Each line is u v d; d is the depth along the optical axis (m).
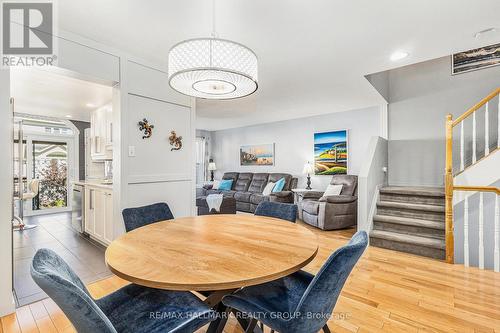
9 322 1.79
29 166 5.60
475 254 2.96
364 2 1.81
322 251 3.28
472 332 1.67
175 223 1.89
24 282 2.39
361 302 2.04
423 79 4.43
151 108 2.89
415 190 3.79
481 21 2.04
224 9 1.89
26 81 3.14
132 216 1.99
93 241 3.62
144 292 1.28
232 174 7.43
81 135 5.66
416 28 2.15
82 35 2.28
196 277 0.98
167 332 1.00
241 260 1.15
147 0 1.78
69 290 0.73
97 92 3.58
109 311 1.14
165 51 2.61
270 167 6.84
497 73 3.83
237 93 1.81
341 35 2.27
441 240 3.15
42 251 0.97
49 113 4.92
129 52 2.63
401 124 4.65
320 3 1.82
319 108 5.15
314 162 5.90
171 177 3.08
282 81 3.49
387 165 4.76
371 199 3.80
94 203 3.55
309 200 4.96
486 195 2.89
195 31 2.21
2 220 1.86
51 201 5.96
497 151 2.84
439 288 2.26
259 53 2.63
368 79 3.54
